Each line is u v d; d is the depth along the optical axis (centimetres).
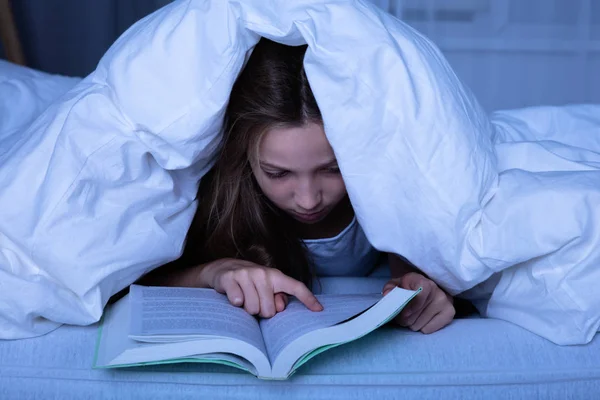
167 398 69
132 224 80
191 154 81
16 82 130
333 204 94
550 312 76
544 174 80
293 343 66
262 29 77
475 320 82
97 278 76
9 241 75
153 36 79
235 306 79
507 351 74
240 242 104
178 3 82
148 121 78
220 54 77
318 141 85
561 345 75
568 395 72
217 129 83
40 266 75
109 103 79
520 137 115
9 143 110
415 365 72
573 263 75
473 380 71
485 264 78
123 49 81
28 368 71
